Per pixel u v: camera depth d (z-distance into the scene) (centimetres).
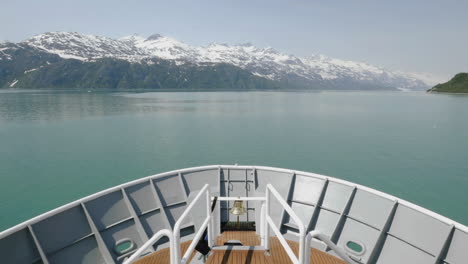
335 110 9269
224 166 1245
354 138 4566
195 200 520
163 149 3809
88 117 6962
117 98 15350
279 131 5184
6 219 1997
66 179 2722
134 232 939
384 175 2836
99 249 852
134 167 3069
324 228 960
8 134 4750
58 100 13050
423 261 746
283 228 1009
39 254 742
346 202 971
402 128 5503
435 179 2733
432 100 14925
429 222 793
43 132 4950
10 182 2644
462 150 3756
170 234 432
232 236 972
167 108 9619
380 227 870
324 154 3584
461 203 2238
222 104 11750
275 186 1147
